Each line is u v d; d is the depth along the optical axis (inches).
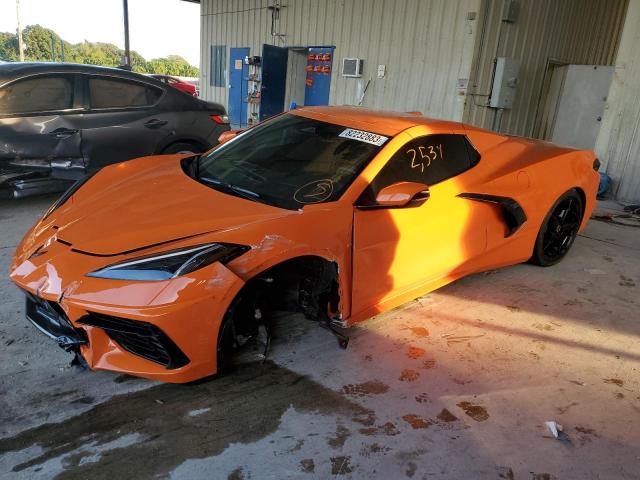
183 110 230.1
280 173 119.4
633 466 87.0
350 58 444.5
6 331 112.2
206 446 83.7
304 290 108.1
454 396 101.7
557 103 433.7
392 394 100.7
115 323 84.2
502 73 367.9
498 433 92.2
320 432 88.8
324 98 480.4
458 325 130.0
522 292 152.6
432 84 385.1
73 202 114.3
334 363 109.3
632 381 111.8
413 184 106.3
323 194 109.6
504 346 121.8
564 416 98.3
